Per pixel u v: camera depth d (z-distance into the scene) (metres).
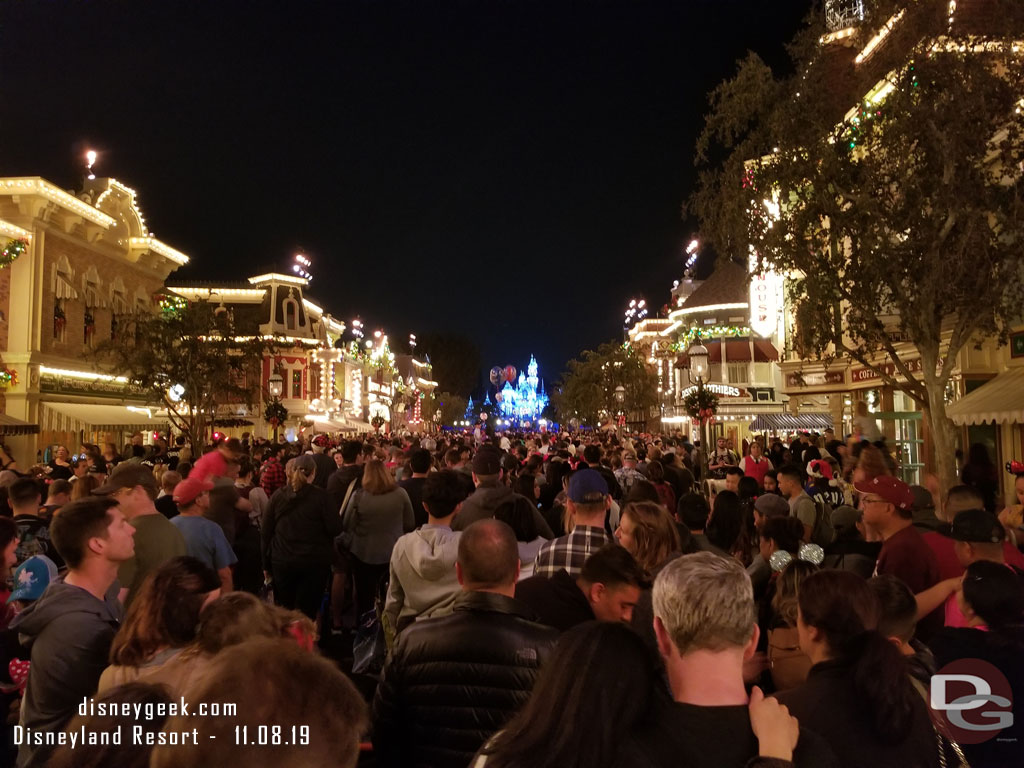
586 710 1.94
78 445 27.33
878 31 11.17
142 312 24.86
